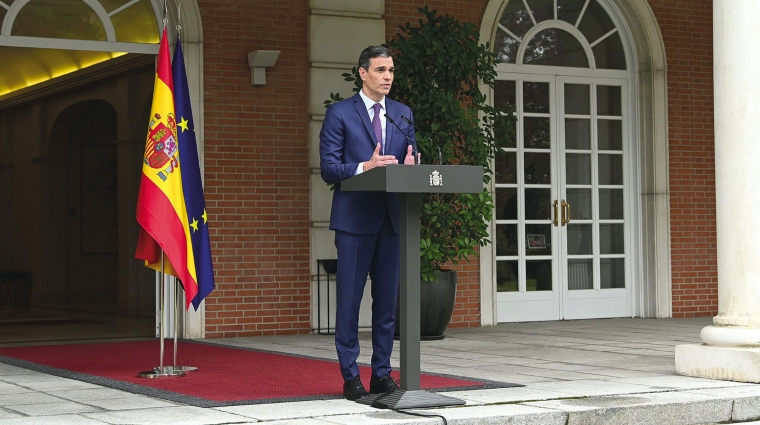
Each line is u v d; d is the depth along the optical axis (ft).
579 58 34.22
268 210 29.19
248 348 25.29
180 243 19.57
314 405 15.29
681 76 35.01
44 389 17.75
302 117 29.68
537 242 33.42
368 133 15.75
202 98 28.45
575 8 34.22
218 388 17.61
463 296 31.73
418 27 30.91
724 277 19.57
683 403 15.76
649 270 34.68
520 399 15.81
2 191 54.65
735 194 19.38
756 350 18.22
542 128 33.58
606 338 27.50
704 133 35.40
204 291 20.35
